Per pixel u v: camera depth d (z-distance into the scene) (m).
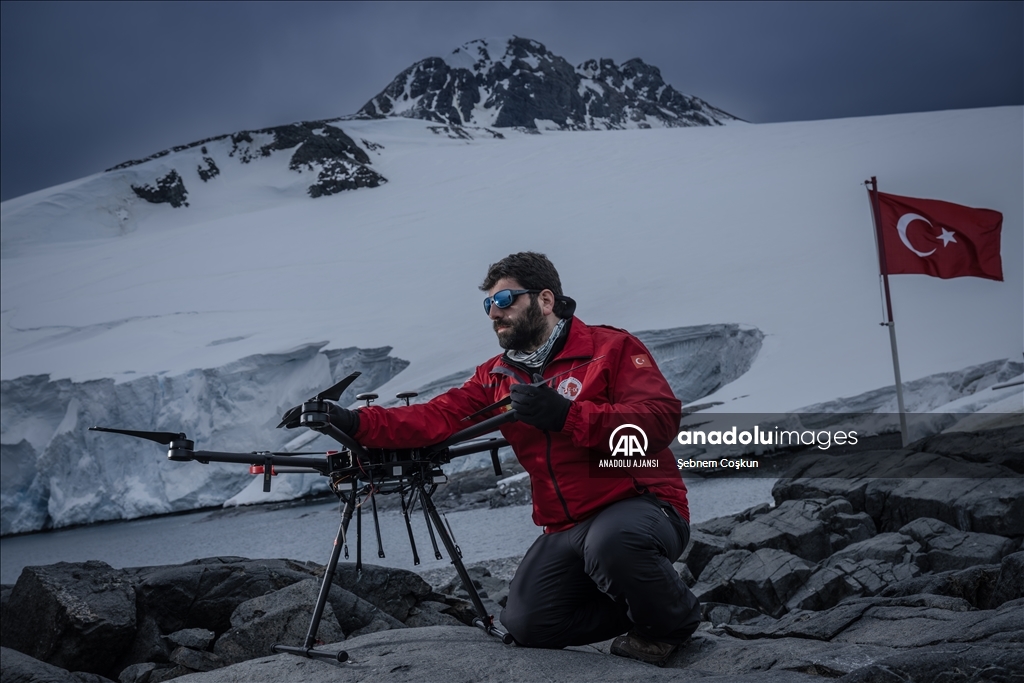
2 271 69.00
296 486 28.12
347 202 82.81
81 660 3.42
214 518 25.80
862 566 4.81
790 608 4.69
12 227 79.75
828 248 40.81
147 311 52.41
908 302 30.59
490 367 2.68
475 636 2.67
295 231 73.56
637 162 75.94
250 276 59.78
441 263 57.06
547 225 60.78
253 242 71.12
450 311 44.81
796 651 2.27
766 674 2.00
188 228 80.00
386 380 38.12
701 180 64.31
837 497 6.40
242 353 36.22
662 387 2.35
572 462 2.42
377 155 101.44
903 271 9.30
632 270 45.09
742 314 32.38
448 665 2.20
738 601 4.98
